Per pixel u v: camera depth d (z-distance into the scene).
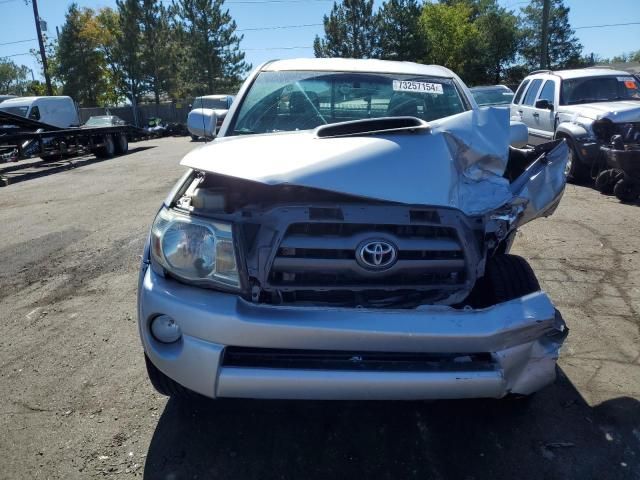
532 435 2.80
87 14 47.06
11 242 6.79
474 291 2.82
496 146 2.84
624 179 7.74
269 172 2.43
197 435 2.85
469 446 2.74
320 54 42.88
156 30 45.16
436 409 3.04
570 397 3.11
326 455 2.69
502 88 17.44
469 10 53.47
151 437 2.84
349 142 2.65
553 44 56.38
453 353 2.40
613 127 8.59
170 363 2.46
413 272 2.52
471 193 2.64
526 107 11.16
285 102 3.89
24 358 3.71
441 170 2.57
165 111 44.84
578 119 9.09
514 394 2.60
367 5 41.25
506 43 53.94
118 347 3.82
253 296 2.46
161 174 12.83
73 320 4.30
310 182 2.40
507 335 2.39
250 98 3.91
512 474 2.54
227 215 2.51
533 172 3.03
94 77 48.16
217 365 2.33
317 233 2.46
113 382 3.36
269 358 2.37
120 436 2.85
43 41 37.28
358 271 2.46
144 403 3.14
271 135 3.01
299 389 2.31
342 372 2.30
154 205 8.72
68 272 5.50
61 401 3.18
